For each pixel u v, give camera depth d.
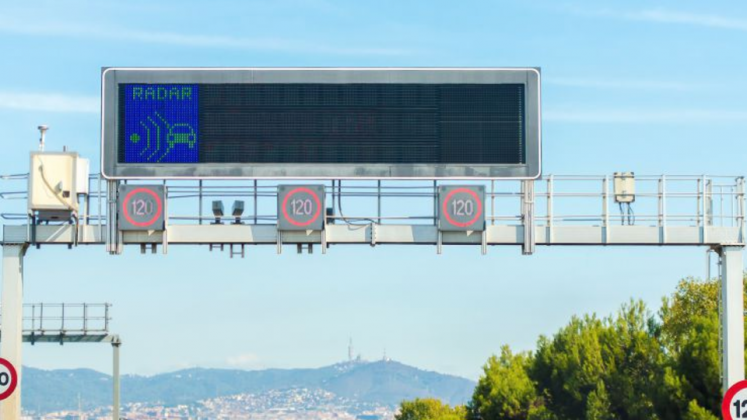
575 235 35.31
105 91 34.00
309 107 34.00
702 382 49.50
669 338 56.75
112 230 34.88
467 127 34.16
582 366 57.22
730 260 35.41
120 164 34.00
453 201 34.56
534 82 34.22
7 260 35.06
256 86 34.00
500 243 35.12
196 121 34.03
